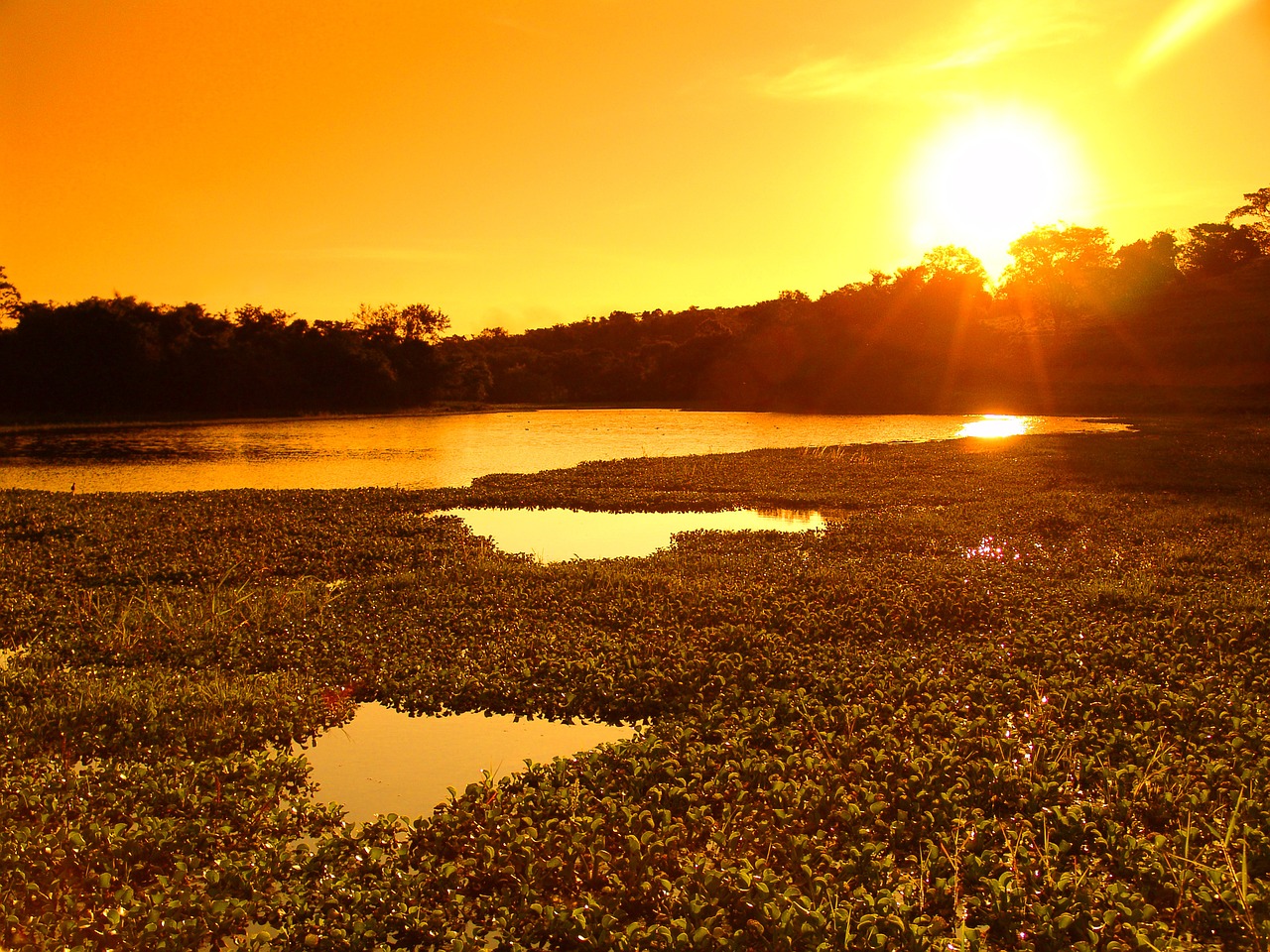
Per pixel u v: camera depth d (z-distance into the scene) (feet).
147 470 119.44
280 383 264.72
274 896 21.01
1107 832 22.41
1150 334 281.54
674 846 22.81
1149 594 45.19
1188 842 21.17
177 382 248.11
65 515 70.49
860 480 96.53
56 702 32.63
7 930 19.13
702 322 399.44
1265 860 21.17
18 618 44.47
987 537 63.26
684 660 36.50
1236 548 58.03
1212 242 356.38
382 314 307.17
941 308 306.55
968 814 23.91
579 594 47.73
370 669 37.45
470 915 20.71
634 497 86.79
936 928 18.94
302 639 41.32
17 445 159.22
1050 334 300.81
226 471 118.01
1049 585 48.62
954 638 40.09
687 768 26.89
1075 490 88.17
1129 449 125.90
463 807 24.52
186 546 61.16
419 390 300.61
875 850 21.71
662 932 18.88
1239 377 238.27
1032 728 29.14
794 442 153.48
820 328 305.53
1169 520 69.15
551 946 19.67
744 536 65.82
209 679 36.04
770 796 25.02
